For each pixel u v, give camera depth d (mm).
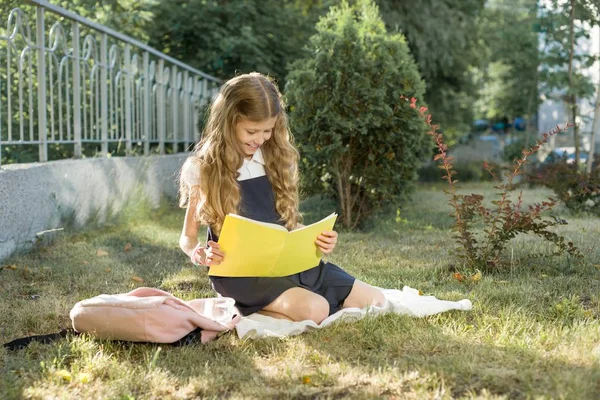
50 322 3812
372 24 7605
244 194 3713
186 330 3453
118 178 8039
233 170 3643
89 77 7723
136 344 3418
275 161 3805
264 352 3352
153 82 10078
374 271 5125
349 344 3381
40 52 6324
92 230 6945
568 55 11305
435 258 5617
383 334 3469
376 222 7918
